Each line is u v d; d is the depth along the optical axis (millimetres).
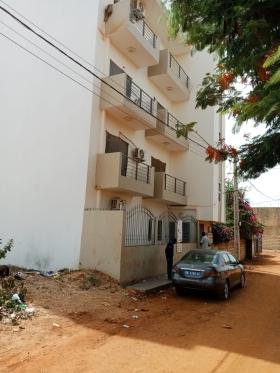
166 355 5668
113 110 14227
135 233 13672
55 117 14062
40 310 7680
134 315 8336
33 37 14961
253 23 5637
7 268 10070
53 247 13117
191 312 9148
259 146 8125
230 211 27750
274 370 5223
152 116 15961
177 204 20188
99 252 12195
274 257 32844
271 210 45250
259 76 6434
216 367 5250
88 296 9680
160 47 20703
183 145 20375
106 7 14688
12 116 14977
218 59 8586
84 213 12734
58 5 14711
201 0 6391
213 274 11000
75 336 6379
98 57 14031
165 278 14109
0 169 14766
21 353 5387
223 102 9789
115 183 13195
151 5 17859
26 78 14969
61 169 13562
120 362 5262
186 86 21406
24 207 14055
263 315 9133
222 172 23406
